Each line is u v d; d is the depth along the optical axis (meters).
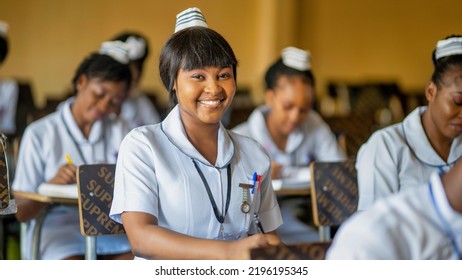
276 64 4.08
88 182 2.78
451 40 2.71
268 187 2.57
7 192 2.68
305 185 3.49
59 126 3.70
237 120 5.22
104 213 2.79
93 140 3.72
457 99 2.69
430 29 11.31
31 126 3.69
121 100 3.71
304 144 4.17
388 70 11.20
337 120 5.17
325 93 10.02
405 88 11.25
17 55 8.82
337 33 10.95
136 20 9.45
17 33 8.82
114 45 3.69
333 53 10.96
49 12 8.95
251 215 2.46
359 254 1.55
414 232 1.55
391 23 11.19
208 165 2.40
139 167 2.37
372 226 1.55
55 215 3.52
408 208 1.56
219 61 2.33
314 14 10.80
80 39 9.12
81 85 3.70
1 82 6.59
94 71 3.63
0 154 2.67
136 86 5.16
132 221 2.33
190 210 2.37
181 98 2.37
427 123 2.86
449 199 1.54
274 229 2.59
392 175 2.85
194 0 9.87
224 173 2.43
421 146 2.85
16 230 3.89
